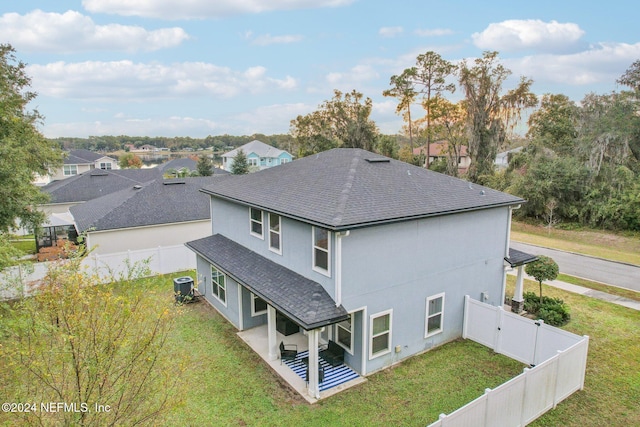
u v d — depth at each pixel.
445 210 12.24
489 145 41.69
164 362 6.55
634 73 35.59
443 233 12.66
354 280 10.78
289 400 10.10
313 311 10.16
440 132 49.50
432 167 50.31
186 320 15.05
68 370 5.36
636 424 9.07
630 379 10.86
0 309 7.46
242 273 13.44
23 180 16.19
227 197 16.11
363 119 58.88
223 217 17.58
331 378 11.09
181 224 23.42
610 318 14.92
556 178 34.09
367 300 11.11
